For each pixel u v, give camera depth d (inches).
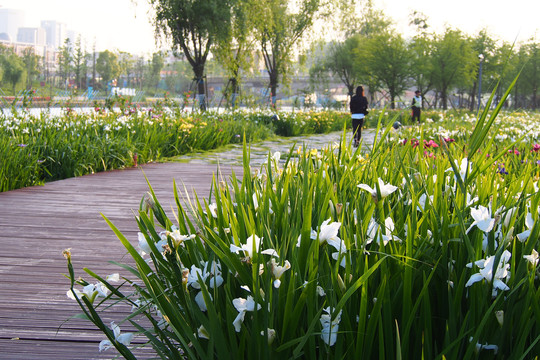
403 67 1701.5
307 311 60.6
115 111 569.3
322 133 858.1
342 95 2559.1
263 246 66.4
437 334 67.1
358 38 2089.1
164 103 624.4
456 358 58.4
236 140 600.1
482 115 70.7
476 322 59.8
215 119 611.8
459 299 61.1
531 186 89.2
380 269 67.6
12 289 140.1
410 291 59.8
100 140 382.9
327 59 2158.0
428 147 197.6
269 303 58.9
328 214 76.2
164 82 3368.6
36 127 390.6
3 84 2492.6
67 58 2952.8
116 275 67.8
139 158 411.5
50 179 340.2
